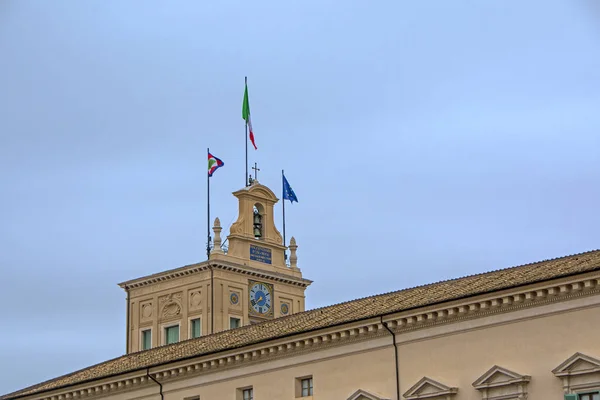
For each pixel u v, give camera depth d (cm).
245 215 11944
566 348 6625
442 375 7188
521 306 6862
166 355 9294
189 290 11625
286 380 8075
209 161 11994
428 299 7469
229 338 9075
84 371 10100
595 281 6506
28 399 9825
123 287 12200
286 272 12138
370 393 7519
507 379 6838
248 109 12325
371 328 7575
